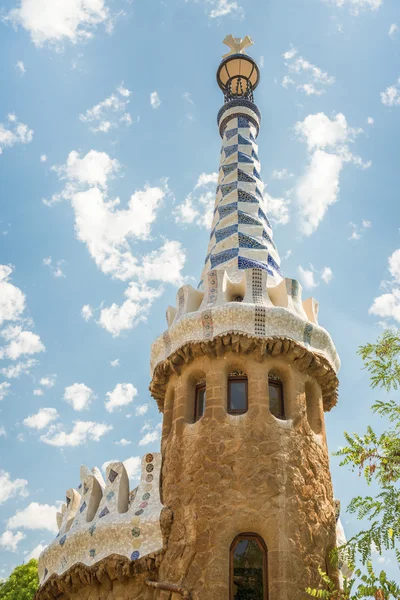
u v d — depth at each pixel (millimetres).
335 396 17031
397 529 10031
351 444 11125
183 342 15844
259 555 13133
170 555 13445
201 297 17391
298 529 13352
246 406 15156
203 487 13789
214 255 19156
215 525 13250
